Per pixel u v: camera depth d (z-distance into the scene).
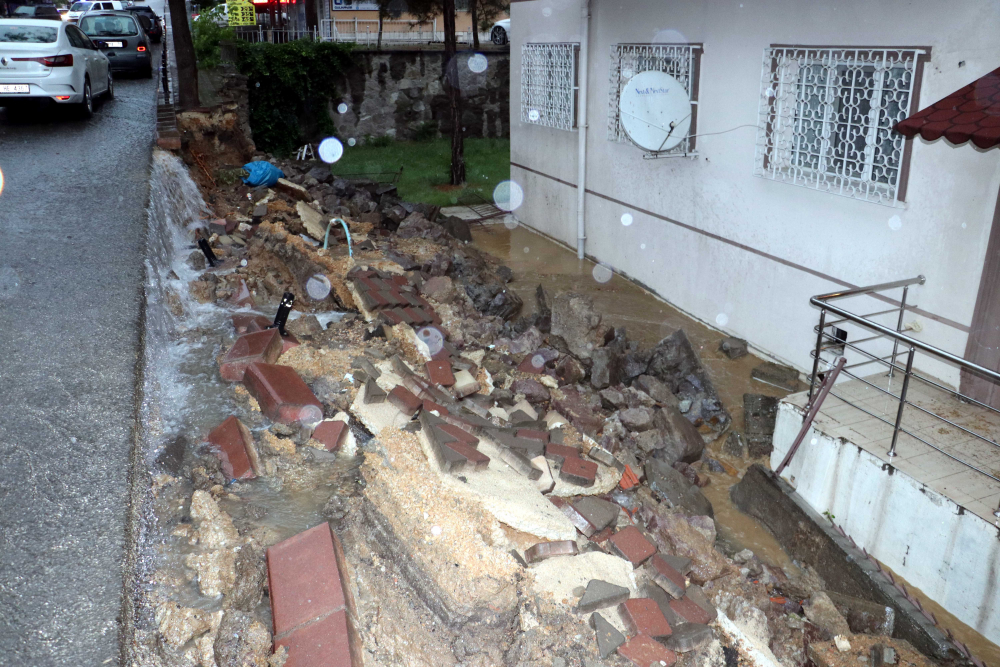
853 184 7.39
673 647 3.34
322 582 3.06
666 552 4.48
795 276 8.32
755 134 8.59
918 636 4.68
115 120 11.54
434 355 6.14
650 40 10.33
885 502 5.31
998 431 5.75
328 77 23.14
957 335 6.50
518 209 15.59
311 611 2.95
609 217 12.18
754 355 9.09
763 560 5.66
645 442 6.60
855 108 7.23
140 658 2.67
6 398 4.11
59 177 8.27
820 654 4.34
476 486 3.98
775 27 8.05
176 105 12.52
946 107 5.59
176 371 5.02
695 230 9.99
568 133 12.98
